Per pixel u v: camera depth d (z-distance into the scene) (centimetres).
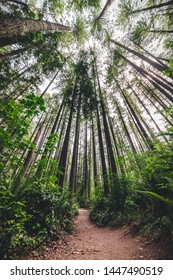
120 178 639
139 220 396
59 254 272
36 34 572
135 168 425
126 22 899
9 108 253
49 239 315
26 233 281
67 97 988
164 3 605
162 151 301
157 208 313
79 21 888
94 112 1126
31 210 333
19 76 712
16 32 425
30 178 337
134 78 1139
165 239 244
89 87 999
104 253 282
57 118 957
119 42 992
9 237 224
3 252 216
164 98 984
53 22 702
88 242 380
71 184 781
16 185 308
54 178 332
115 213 583
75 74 1070
